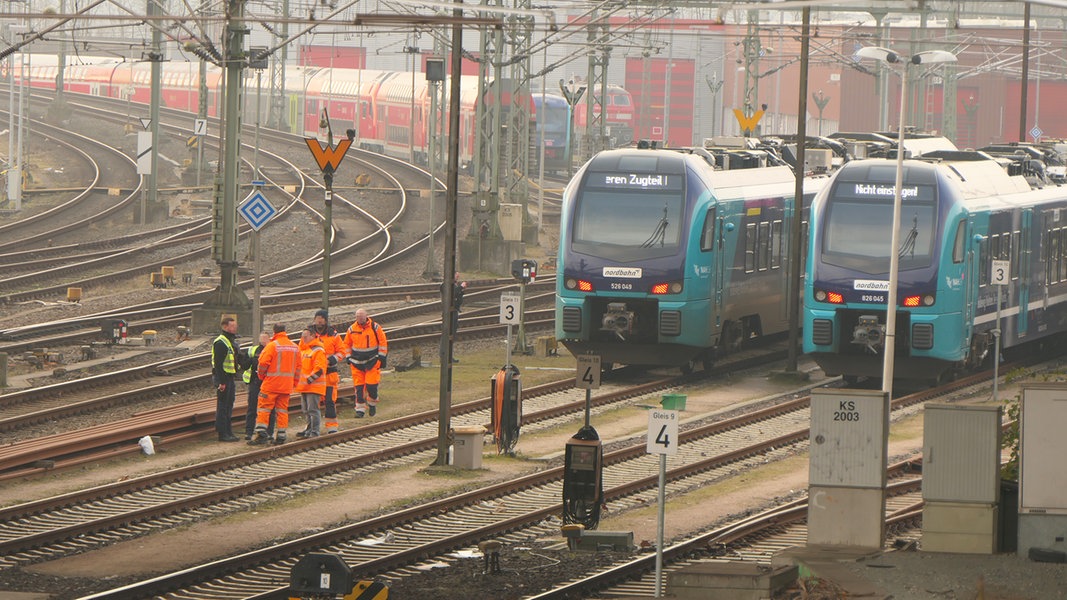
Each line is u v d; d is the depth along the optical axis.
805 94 135.00
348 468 96.75
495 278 196.88
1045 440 70.00
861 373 127.25
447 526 82.12
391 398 121.38
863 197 126.06
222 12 147.12
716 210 130.75
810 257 126.56
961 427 71.19
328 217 110.81
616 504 89.44
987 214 131.62
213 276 183.25
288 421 111.94
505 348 149.88
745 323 144.38
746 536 81.12
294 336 142.50
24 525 78.94
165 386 118.38
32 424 105.19
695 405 123.94
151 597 65.62
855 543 71.88
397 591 67.56
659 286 127.44
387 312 162.00
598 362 80.88
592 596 67.50
